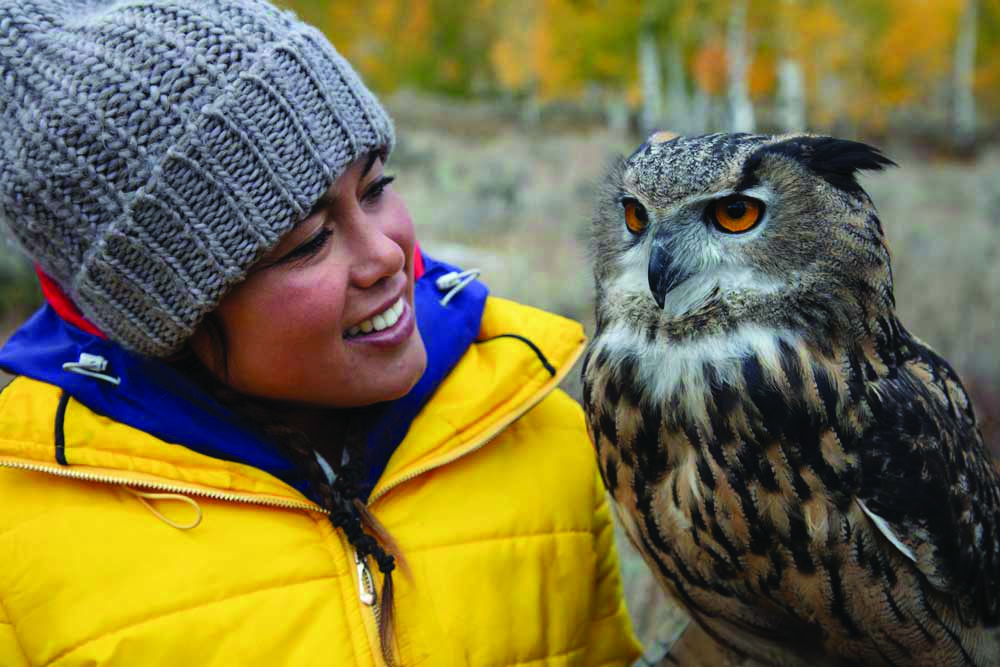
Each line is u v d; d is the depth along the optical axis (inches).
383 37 913.5
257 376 59.5
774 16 791.1
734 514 69.6
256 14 56.8
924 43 822.5
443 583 62.4
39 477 58.9
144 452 58.2
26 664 56.5
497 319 74.0
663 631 104.3
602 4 915.4
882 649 76.9
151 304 57.0
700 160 70.3
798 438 68.0
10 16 53.7
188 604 56.5
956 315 225.5
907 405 71.6
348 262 58.7
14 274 244.4
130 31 53.5
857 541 69.5
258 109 54.8
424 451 64.9
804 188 68.1
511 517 66.5
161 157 53.6
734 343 70.2
